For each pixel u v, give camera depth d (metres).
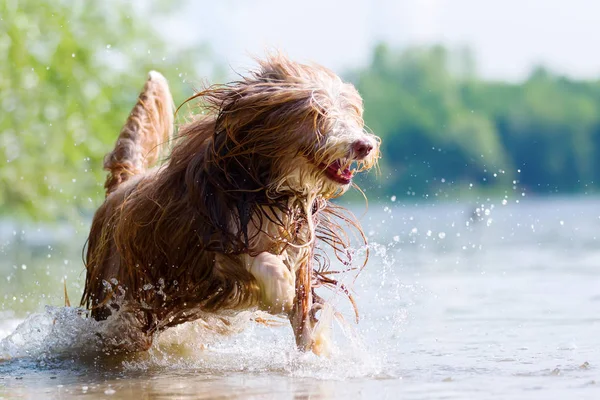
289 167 7.03
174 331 8.00
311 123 6.91
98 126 20.83
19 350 8.00
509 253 19.20
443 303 10.87
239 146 7.01
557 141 89.06
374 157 7.11
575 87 94.06
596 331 8.36
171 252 7.20
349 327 7.61
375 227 31.42
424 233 27.80
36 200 21.03
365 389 5.91
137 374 6.88
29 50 20.02
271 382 6.29
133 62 21.59
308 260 7.41
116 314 7.91
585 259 16.97
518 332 8.45
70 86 20.66
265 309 7.04
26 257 21.89
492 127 89.56
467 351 7.43
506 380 6.09
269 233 7.22
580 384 5.87
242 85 7.18
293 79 7.13
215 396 5.80
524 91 92.94
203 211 7.01
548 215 39.47
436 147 87.75
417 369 6.62
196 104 7.52
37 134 20.59
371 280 13.27
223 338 8.15
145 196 7.39
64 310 8.38
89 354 7.87
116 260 7.99
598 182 89.19
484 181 85.44
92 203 21.45
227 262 7.02
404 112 89.19
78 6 21.22
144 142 9.05
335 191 7.20
